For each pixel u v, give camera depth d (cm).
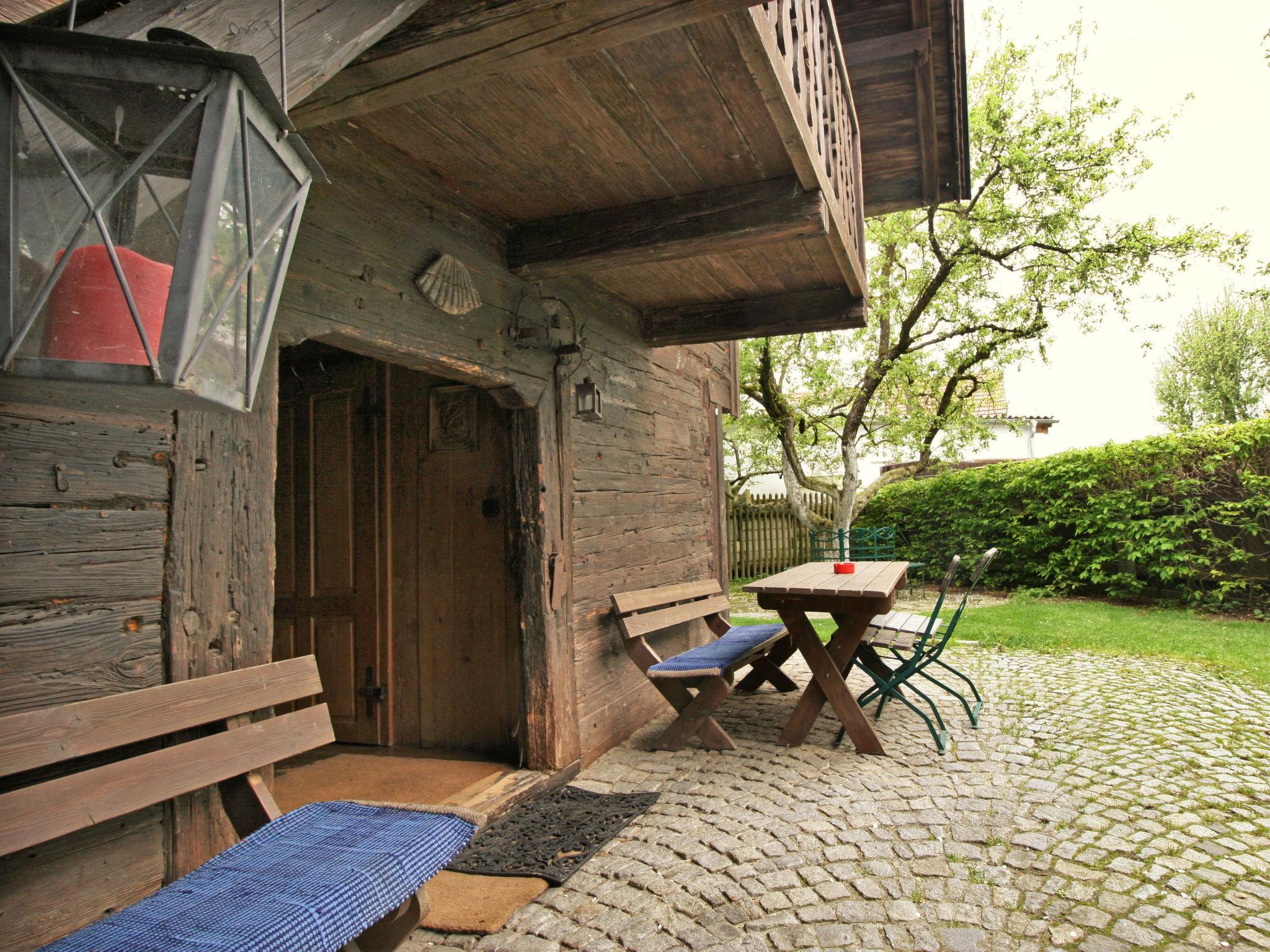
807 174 290
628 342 482
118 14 132
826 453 1518
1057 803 318
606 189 318
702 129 268
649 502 501
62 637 160
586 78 233
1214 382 2028
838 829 301
